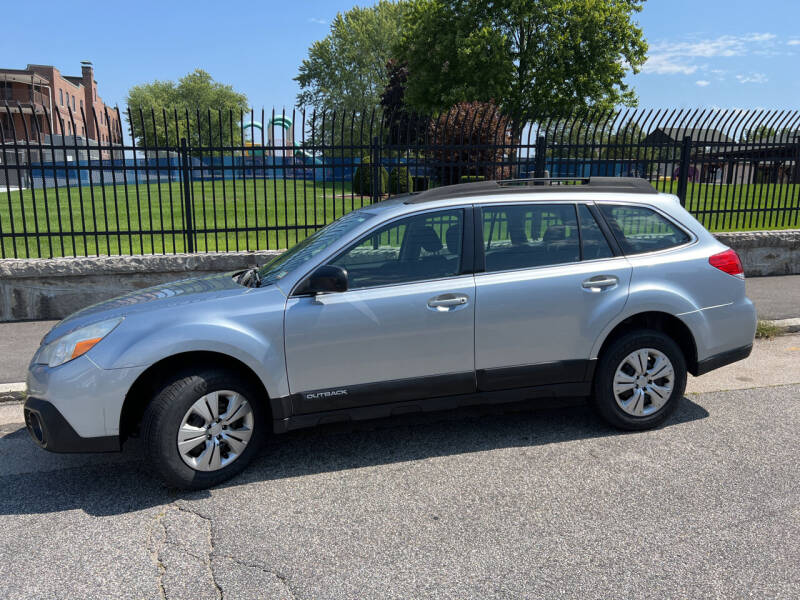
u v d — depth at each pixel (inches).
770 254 372.2
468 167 329.4
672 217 168.2
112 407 132.7
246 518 128.2
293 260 160.2
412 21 1508.4
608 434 166.1
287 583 105.6
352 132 315.6
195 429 137.1
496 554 112.5
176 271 302.8
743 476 140.2
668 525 120.6
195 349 134.8
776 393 195.2
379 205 170.6
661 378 165.3
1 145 280.7
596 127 340.8
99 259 294.7
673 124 350.9
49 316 295.9
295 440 168.9
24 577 109.0
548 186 164.1
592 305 156.6
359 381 146.9
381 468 150.2
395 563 110.6
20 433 180.7
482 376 153.4
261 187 964.6
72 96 2404.0
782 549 111.6
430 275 151.0
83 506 135.5
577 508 128.1
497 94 1310.3
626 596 99.6
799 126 374.6
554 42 1325.0
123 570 110.7
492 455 155.5
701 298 163.9
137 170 298.2
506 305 151.6
